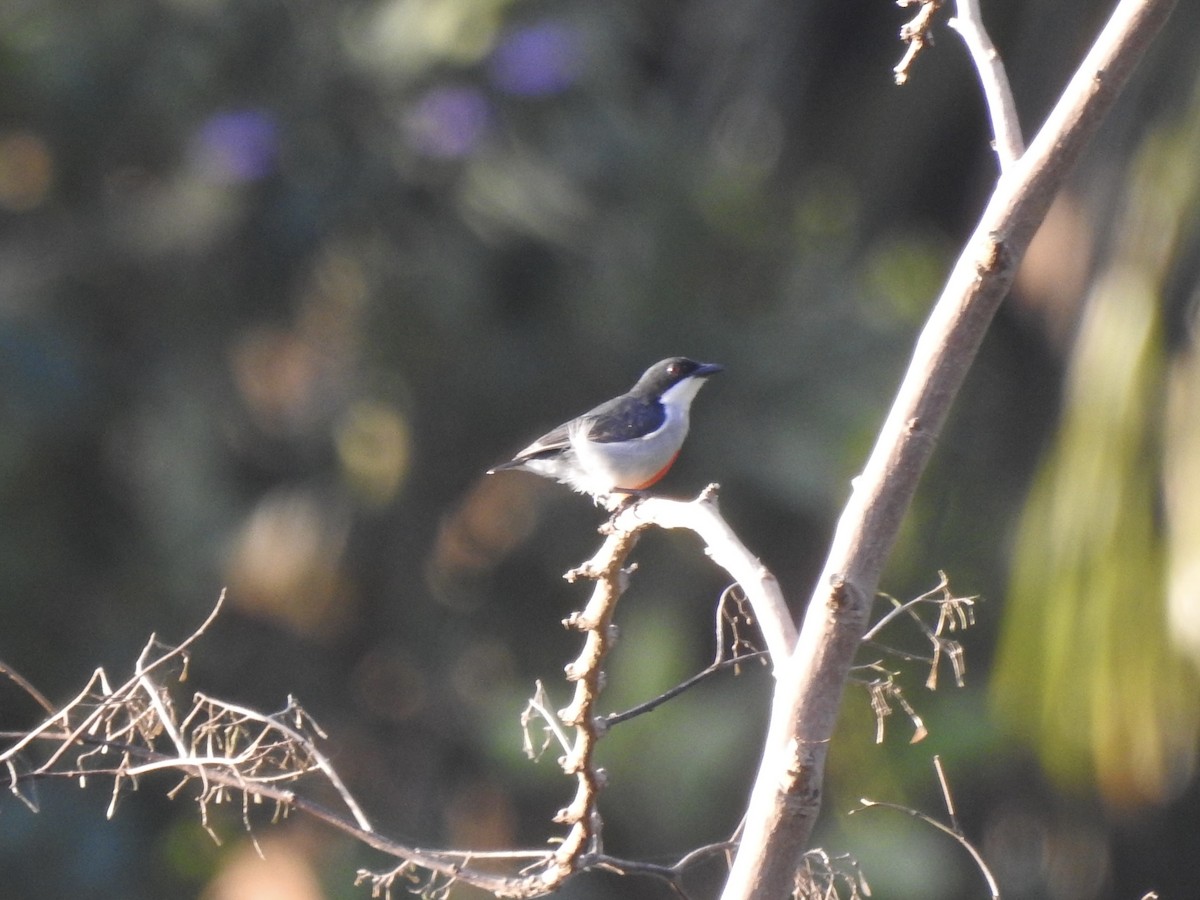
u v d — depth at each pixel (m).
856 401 12.83
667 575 13.75
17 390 11.98
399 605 14.20
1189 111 9.99
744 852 3.60
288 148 12.43
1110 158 11.06
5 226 12.78
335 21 12.48
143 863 12.22
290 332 13.23
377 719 14.29
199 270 12.80
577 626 4.37
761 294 13.45
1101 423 9.67
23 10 12.38
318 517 13.73
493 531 14.52
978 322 3.59
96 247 12.68
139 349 12.88
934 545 14.20
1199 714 9.58
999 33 14.41
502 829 13.88
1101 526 9.63
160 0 12.40
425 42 12.32
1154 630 9.52
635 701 12.60
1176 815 15.27
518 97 12.46
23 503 12.53
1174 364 9.56
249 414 13.47
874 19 15.19
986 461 14.56
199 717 12.74
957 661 4.06
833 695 3.55
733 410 12.94
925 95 15.16
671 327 13.11
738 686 13.33
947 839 14.24
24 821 11.93
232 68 12.46
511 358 13.09
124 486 12.87
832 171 15.46
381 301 12.77
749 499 13.07
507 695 13.52
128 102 12.43
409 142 12.45
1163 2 3.60
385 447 13.65
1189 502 9.35
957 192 15.59
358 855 12.56
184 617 13.02
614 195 12.91
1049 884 15.02
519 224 12.60
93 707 5.42
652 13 15.18
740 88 15.14
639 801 12.46
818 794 3.55
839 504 12.70
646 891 12.54
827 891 4.52
